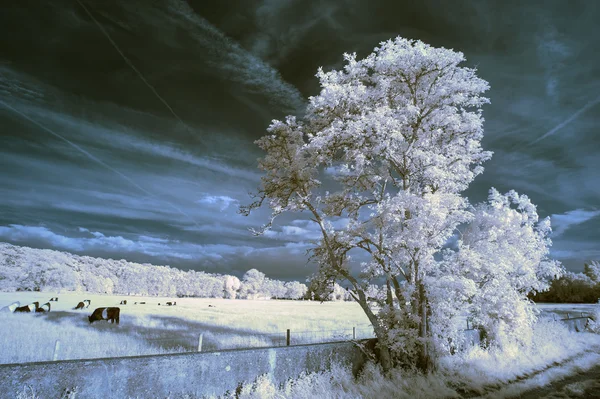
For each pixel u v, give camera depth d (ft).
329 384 33.99
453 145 47.16
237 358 29.78
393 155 42.98
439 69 41.93
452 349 51.42
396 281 44.42
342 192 45.88
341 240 42.93
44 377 20.31
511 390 39.63
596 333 92.94
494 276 49.06
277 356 32.71
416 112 41.75
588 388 41.47
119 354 45.19
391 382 36.83
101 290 549.13
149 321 107.76
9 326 71.36
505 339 58.03
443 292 40.45
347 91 42.37
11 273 428.56
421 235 38.88
